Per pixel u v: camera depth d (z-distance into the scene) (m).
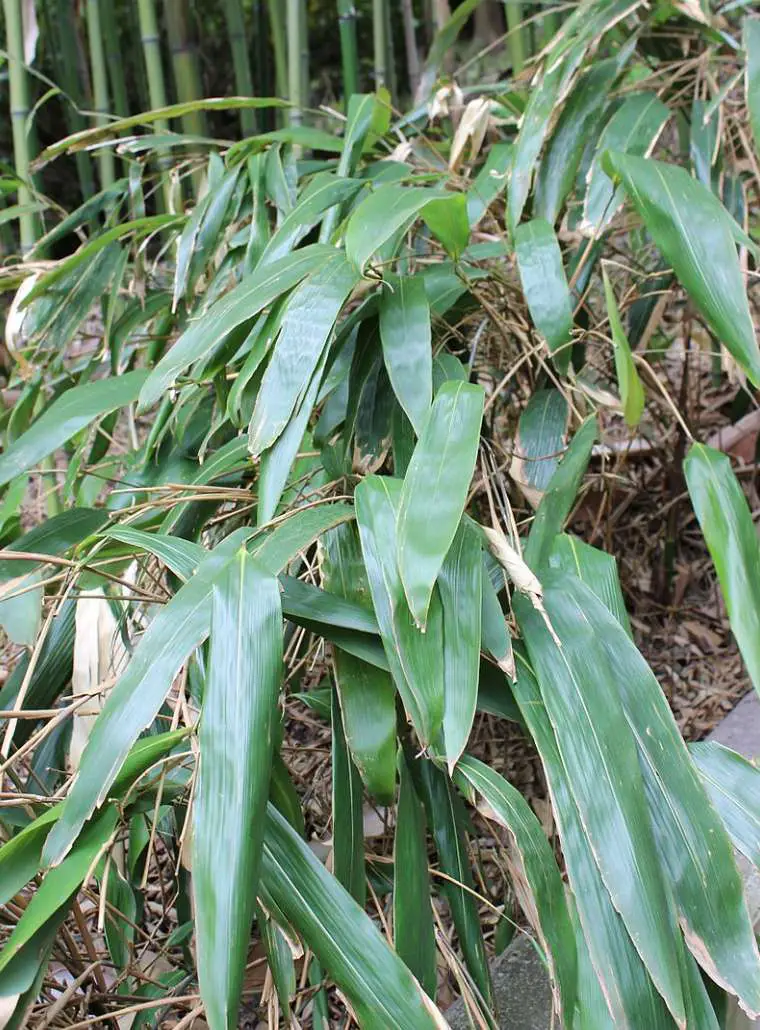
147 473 1.25
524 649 0.86
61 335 1.38
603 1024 0.75
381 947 0.74
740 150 1.54
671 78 1.35
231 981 0.65
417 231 1.35
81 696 0.90
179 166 1.51
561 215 1.36
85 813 0.72
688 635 1.62
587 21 1.22
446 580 0.83
